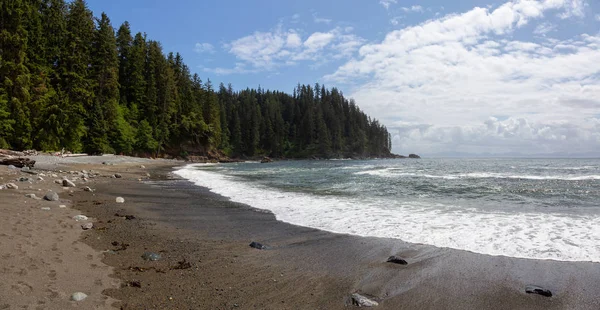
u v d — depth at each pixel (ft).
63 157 114.93
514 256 18.42
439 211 31.60
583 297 13.34
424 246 20.67
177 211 33.14
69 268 14.90
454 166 135.95
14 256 15.17
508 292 13.96
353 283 15.10
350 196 43.24
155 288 13.88
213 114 291.58
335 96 460.96
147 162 164.96
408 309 12.55
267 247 20.72
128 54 213.05
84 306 11.46
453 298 13.46
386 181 63.46
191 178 76.84
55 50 148.15
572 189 46.88
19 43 112.37
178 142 246.68
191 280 15.06
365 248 20.56
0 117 105.81
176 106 252.42
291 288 14.44
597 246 19.74
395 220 28.02
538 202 36.24
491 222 26.40
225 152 324.80
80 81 152.25
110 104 176.65
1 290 11.70
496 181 60.64
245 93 450.71
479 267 16.89
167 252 19.21
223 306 12.46
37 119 125.90
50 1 156.97
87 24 173.78
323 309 12.43
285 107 453.17
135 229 24.35
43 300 11.45
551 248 19.58
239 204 37.93
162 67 234.99
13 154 85.76
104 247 19.27
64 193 38.78
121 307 11.82
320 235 23.95
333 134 404.57
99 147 163.12
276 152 367.45
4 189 35.29
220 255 19.07
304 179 72.02
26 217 23.52
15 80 111.55
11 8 111.65
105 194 41.57
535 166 128.16
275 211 33.42
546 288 14.15
